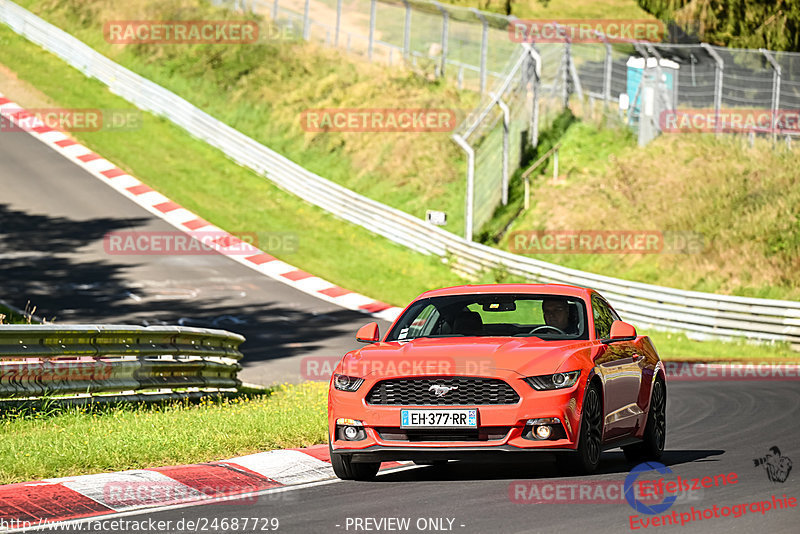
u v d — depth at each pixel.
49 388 43.00
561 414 30.66
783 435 43.81
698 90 164.25
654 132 146.88
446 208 145.62
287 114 173.75
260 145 161.12
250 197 151.88
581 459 31.52
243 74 185.50
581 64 171.00
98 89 186.62
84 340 45.31
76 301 102.06
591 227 132.25
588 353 32.56
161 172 156.50
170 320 97.06
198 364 52.94
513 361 31.20
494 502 27.53
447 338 34.00
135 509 27.17
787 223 125.31
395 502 27.88
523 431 30.58
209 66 189.62
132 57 195.62
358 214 144.12
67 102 178.62
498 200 140.50
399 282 125.38
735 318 101.56
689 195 134.12
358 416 31.45
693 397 62.97
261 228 140.38
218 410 45.88
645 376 36.94
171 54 194.75
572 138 151.25
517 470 34.06
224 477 31.84
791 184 132.25
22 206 135.38
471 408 30.61
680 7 189.00
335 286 119.50
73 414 41.75
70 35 198.25
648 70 147.62
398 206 148.00
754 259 121.25
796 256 120.31
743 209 129.50
